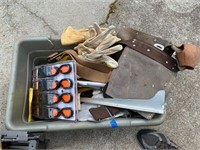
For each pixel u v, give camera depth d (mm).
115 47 1354
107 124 1328
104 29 1458
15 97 1354
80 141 1553
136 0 1824
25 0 1824
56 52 1518
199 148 1530
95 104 1407
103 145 1545
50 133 1562
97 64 1392
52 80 1407
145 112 1331
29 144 1291
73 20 1793
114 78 1369
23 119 1420
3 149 1315
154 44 1400
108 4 1820
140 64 1365
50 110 1393
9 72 1677
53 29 1774
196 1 1819
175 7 1809
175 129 1561
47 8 1817
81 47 1407
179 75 1650
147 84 1354
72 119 1338
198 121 1572
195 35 1748
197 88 1629
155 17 1789
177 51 1331
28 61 1504
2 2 1827
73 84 1348
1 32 1763
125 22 1781
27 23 1784
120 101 1355
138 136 1536
